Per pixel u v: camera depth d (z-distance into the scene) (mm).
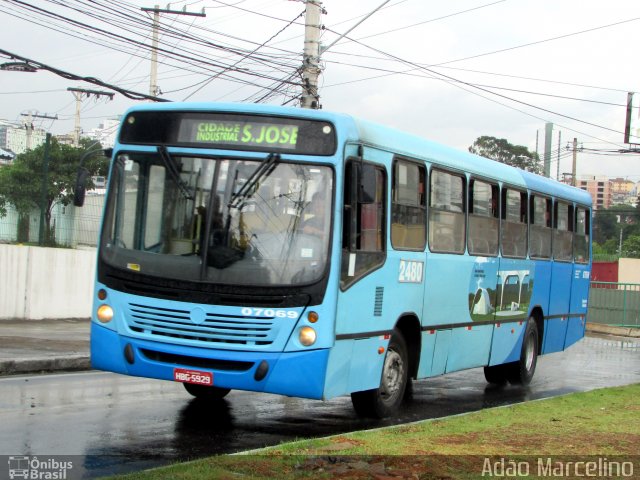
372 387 9898
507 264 13969
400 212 10367
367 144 9500
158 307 8664
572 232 17500
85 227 21734
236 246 8609
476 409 12281
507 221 14000
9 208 20453
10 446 7660
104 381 12352
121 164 9195
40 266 20750
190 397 11258
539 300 15680
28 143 46719
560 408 11125
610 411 10984
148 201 8961
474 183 12695
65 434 8328
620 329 35062
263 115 8930
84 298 21688
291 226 8656
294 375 8453
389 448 7703
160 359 8758
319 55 20969
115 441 8188
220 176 8805
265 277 8508
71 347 15391
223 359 8484
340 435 8328
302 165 8812
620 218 89562
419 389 14258
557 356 22516
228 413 10297
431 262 11219
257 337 8477
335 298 8633
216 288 8523
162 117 9148
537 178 15609
